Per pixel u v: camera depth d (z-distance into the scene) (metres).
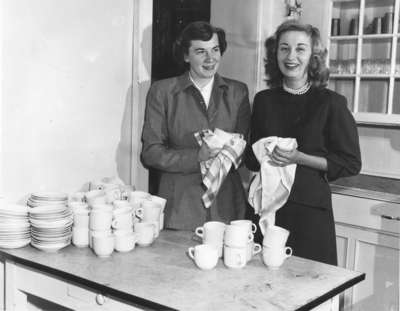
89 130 2.55
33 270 1.97
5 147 2.22
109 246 1.95
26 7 2.22
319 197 2.25
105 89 2.60
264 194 2.23
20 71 2.23
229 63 3.49
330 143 2.27
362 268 3.02
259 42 3.36
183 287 1.69
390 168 3.41
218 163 2.24
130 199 2.26
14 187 2.27
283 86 2.35
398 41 3.03
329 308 1.75
